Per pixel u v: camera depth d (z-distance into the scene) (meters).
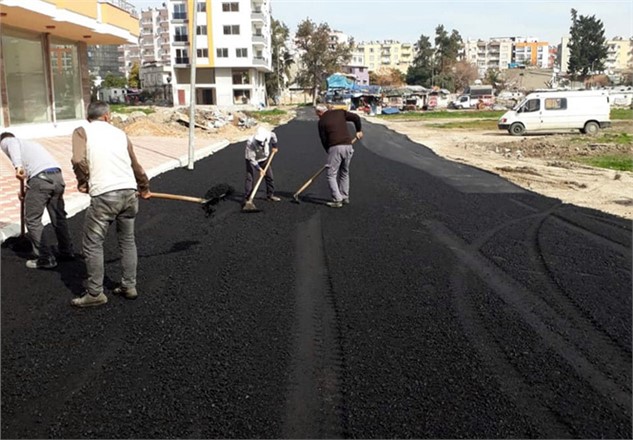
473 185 11.95
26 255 6.73
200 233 7.73
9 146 6.20
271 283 5.77
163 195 5.90
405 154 18.03
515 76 119.06
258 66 69.75
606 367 4.11
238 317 4.91
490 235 7.77
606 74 108.81
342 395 3.69
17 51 19.73
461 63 119.94
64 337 4.54
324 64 93.31
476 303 5.27
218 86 70.31
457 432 3.32
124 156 5.12
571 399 3.68
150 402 3.61
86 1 20.25
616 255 6.89
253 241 7.34
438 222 8.48
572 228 8.29
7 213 8.54
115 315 4.96
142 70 102.06
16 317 4.94
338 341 4.46
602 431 3.35
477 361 4.16
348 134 9.35
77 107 24.48
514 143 22.56
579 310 5.15
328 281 5.83
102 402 3.62
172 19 68.69
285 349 4.32
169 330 4.66
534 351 4.33
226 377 3.91
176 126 25.39
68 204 9.01
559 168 15.42
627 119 37.31
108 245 7.14
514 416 3.48
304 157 16.56
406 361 4.15
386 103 62.53
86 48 24.94
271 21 90.12
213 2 67.12
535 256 6.81
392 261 6.51
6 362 4.13
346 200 9.71
